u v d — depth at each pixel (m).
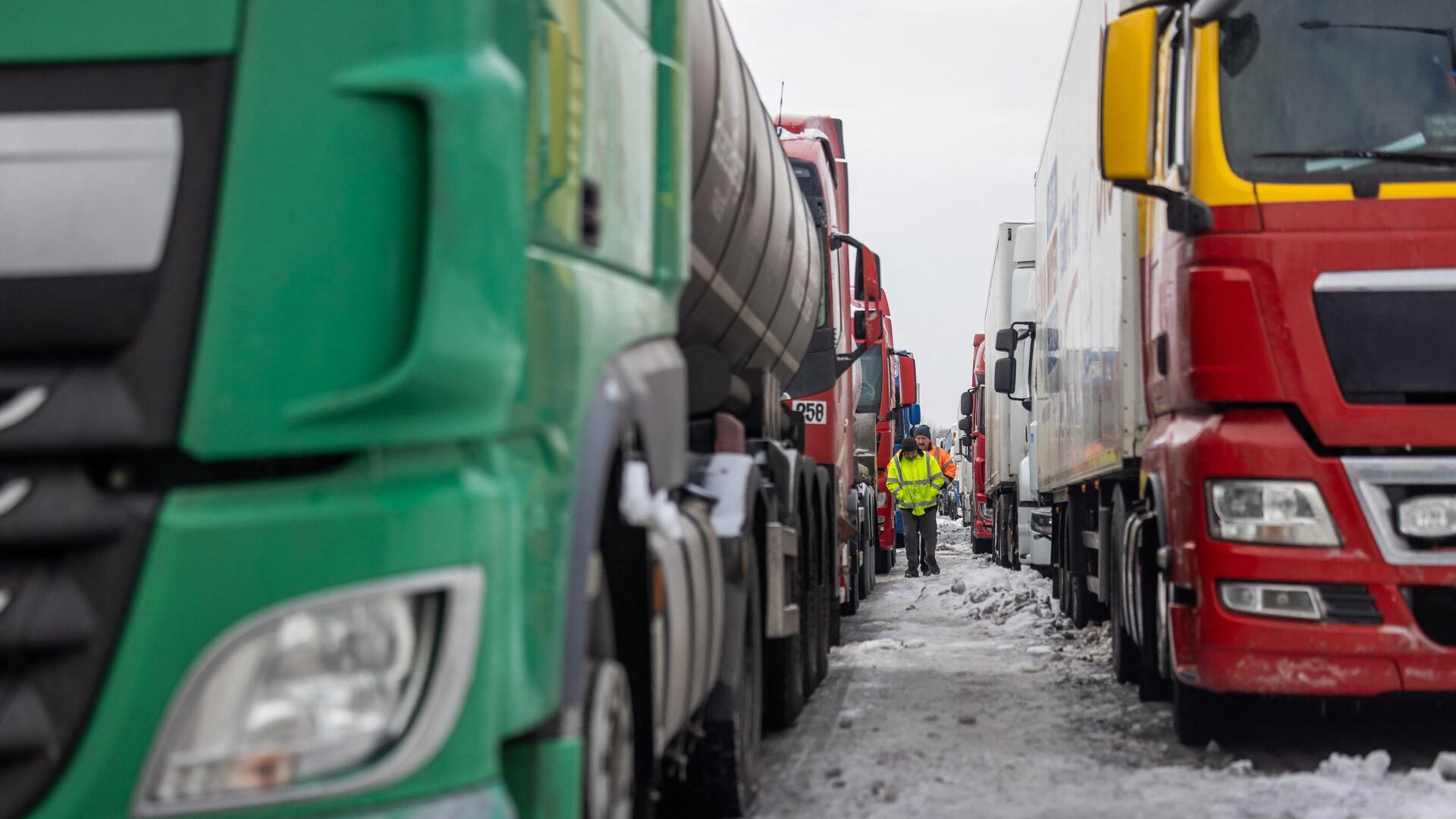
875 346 21.25
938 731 8.02
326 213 2.53
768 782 6.61
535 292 2.97
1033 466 19.55
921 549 24.03
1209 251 6.63
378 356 2.52
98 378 2.51
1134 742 7.61
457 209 2.54
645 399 3.85
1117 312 9.18
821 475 10.17
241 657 2.42
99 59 2.61
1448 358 6.42
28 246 2.55
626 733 3.72
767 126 8.68
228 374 2.48
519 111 2.69
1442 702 6.63
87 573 2.44
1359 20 6.73
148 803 2.39
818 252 11.71
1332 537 6.43
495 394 2.62
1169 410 7.45
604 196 3.62
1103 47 6.59
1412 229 6.47
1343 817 5.59
